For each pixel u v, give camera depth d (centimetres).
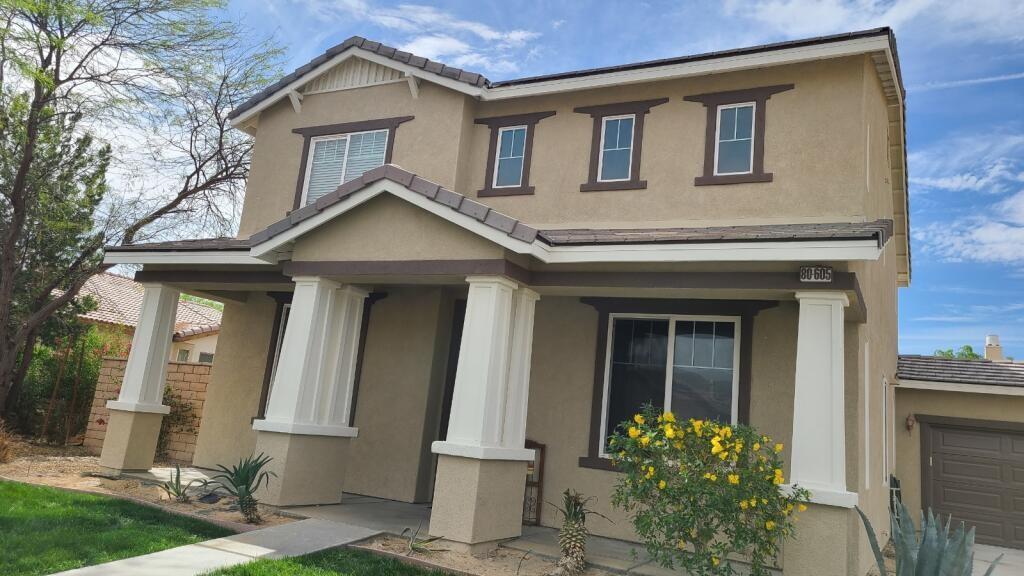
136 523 791
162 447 1444
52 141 1614
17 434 1638
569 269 874
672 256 775
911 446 1443
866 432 944
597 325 1027
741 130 994
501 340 852
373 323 1209
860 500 848
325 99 1296
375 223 937
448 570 699
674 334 983
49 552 649
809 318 745
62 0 1340
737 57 975
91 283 2111
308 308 971
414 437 1130
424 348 1157
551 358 1047
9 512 787
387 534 818
